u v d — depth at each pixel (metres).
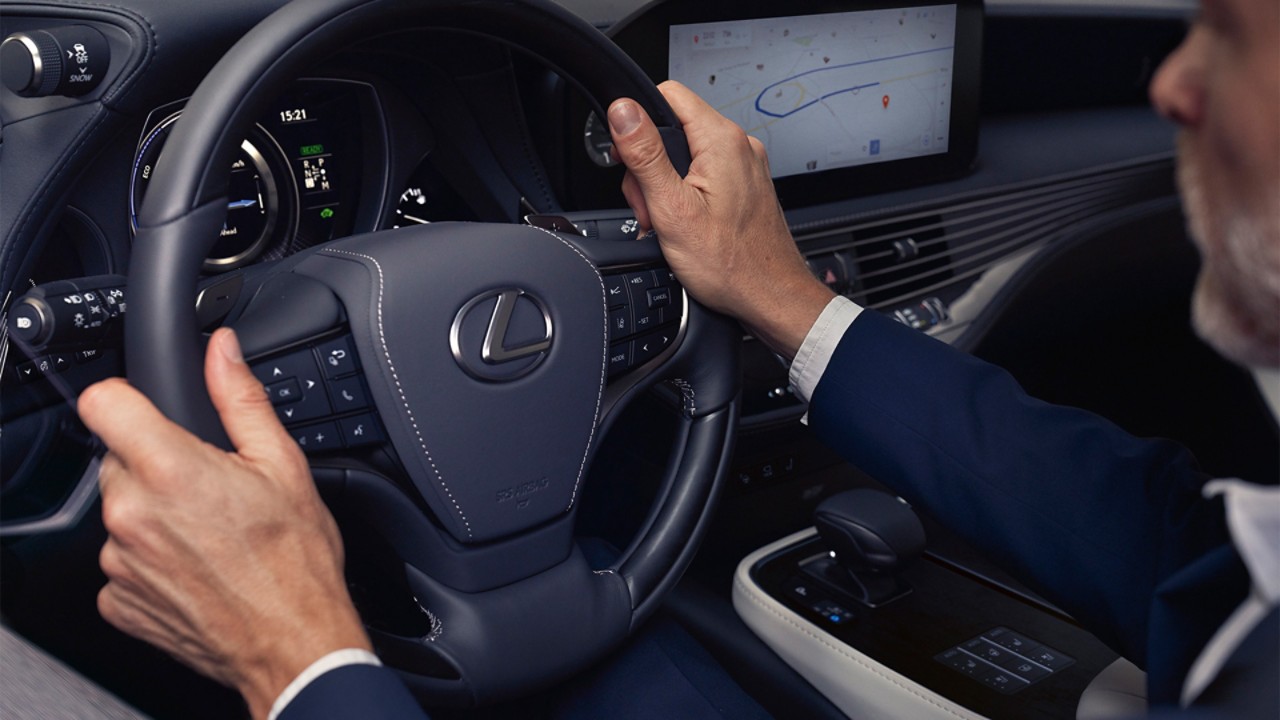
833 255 1.32
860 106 1.33
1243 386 1.72
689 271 0.80
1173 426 1.82
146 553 0.51
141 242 0.59
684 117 0.79
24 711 0.67
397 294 0.67
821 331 0.82
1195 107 0.39
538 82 1.09
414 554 0.73
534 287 0.71
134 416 0.50
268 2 0.89
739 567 1.16
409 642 0.73
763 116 1.25
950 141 1.42
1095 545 0.70
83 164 0.85
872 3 1.28
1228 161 0.36
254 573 0.51
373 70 1.02
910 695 0.96
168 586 0.52
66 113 0.83
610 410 0.81
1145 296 1.73
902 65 1.35
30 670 0.71
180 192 0.59
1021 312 1.54
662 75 1.16
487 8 0.72
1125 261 1.65
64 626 0.80
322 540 0.55
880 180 1.39
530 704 0.88
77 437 0.80
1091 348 1.77
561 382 0.73
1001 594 1.10
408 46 0.99
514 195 1.14
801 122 1.29
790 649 1.07
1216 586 0.47
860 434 0.81
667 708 0.85
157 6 0.84
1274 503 0.40
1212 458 1.78
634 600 0.82
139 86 0.84
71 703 0.69
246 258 1.01
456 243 0.69
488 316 0.69
